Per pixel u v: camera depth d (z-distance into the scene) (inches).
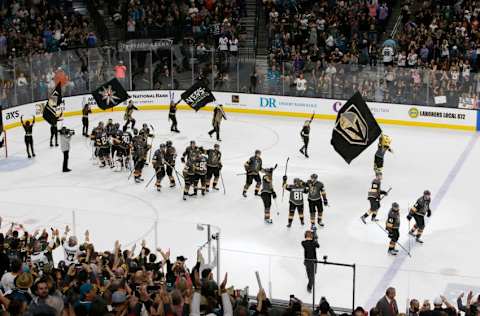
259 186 910.4
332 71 1253.7
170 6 1422.2
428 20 1342.3
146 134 978.1
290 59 1336.1
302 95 1285.7
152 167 1037.2
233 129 1227.9
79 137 1183.6
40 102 1253.1
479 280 601.0
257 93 1314.0
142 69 1336.1
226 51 1315.2
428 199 770.8
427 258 751.7
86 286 430.6
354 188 949.8
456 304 589.3
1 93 1186.6
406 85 1221.7
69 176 1000.9
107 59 1314.0
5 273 477.4
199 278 527.5
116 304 421.7
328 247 776.3
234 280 642.8
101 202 905.5
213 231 675.4
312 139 1165.7
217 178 940.0
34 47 1332.4
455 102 1199.6
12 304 383.6
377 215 860.6
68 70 1278.3
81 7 1457.9
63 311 402.3
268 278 636.1
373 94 1246.9
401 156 1079.0
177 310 422.9
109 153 1028.5
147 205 896.3
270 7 1423.5
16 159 1071.0
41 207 721.6
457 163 1045.2
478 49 1253.7
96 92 1150.3
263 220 851.4
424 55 1278.3
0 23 1342.3
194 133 1203.2
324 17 1384.1
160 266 590.2
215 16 1412.4
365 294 621.6
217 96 1339.8
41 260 591.5
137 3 1412.4
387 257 753.0
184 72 1341.0
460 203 896.9
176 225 679.7
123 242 698.8
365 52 1307.8
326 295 624.4
